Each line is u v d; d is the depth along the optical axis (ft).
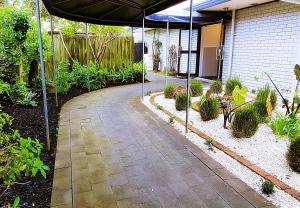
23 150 5.84
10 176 5.74
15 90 16.74
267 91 16.07
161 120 15.12
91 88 26.13
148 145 11.33
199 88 20.89
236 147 10.93
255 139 11.75
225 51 29.04
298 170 8.74
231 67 27.99
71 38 27.30
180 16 26.68
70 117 15.67
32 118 14.33
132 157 10.08
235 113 12.12
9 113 14.52
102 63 29.50
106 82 28.45
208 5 24.95
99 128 13.62
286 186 7.93
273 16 21.94
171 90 20.76
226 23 28.48
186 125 12.77
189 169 9.11
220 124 13.88
